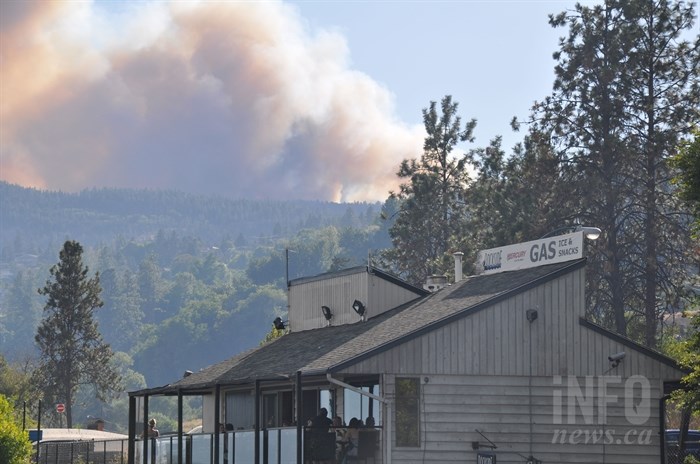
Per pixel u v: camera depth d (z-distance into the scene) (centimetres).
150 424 6469
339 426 4906
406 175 13000
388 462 4634
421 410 4706
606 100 9269
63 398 14125
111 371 14450
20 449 6169
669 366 5022
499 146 11231
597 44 9412
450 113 12975
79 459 8081
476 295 5106
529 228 9225
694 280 8594
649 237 8712
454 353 4775
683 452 5044
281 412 5972
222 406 6688
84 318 14312
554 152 9475
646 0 9262
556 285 4941
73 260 14412
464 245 10756
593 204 9075
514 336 4856
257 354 6097
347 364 4628
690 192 4309
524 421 4809
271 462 4944
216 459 5341
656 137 8869
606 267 8638
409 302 5891
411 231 12419
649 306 8600
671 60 9231
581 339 4934
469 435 4734
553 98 9594
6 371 15275
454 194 12600
